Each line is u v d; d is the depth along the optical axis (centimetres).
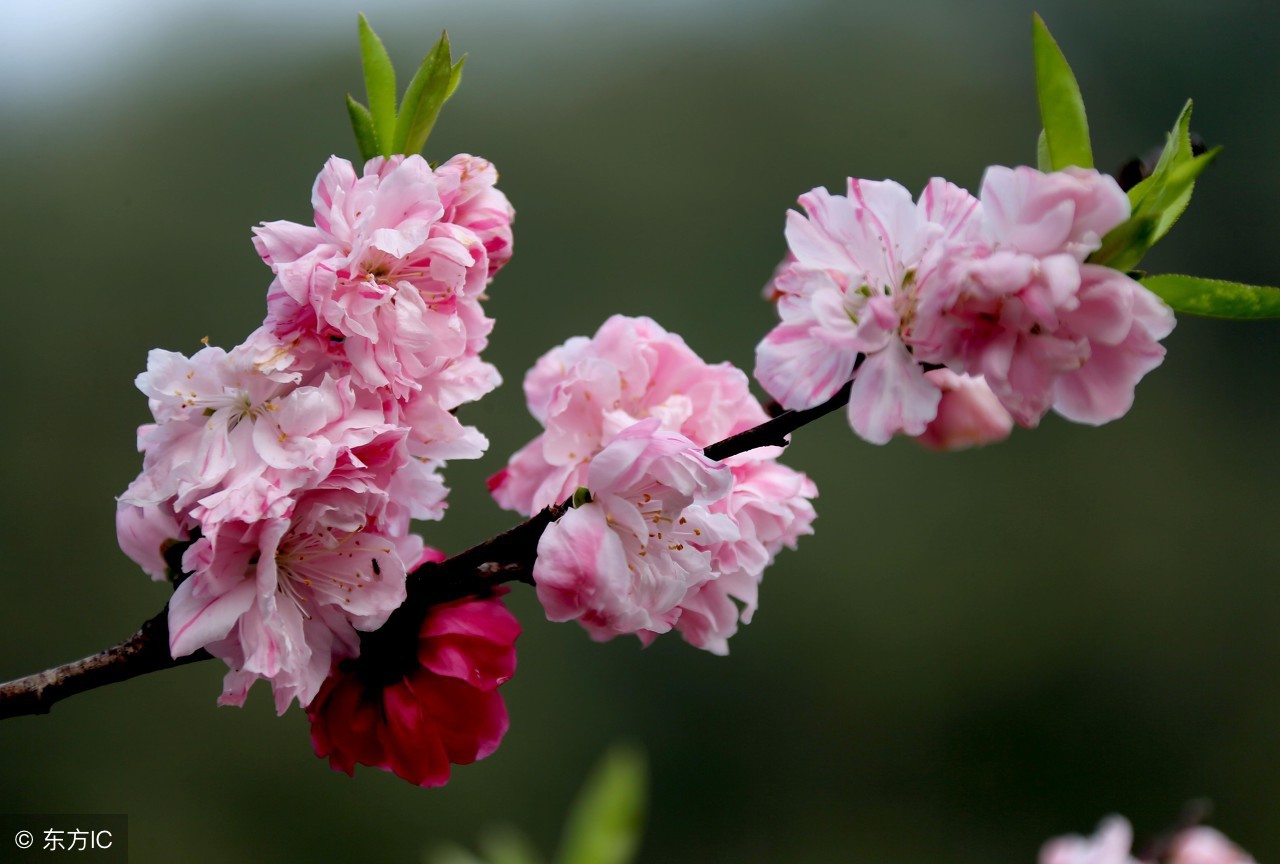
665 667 655
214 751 603
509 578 123
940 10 799
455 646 122
